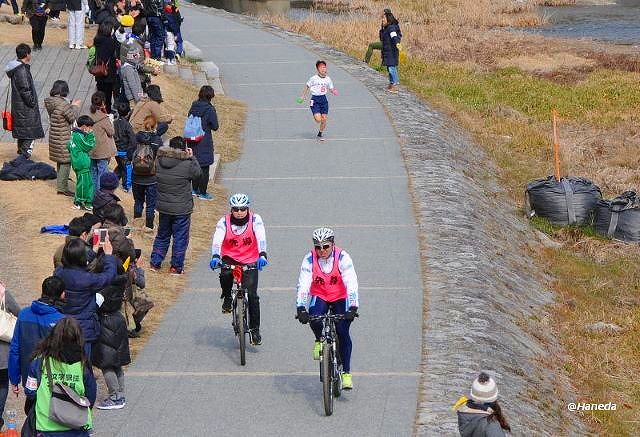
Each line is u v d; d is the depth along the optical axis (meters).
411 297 23.47
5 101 35.69
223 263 19.28
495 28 78.12
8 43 43.59
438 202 31.14
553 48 67.31
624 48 68.81
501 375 19.88
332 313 17.31
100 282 16.23
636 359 24.73
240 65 50.62
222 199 31.19
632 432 20.81
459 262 26.09
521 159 42.44
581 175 40.41
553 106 51.81
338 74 49.25
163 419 17.20
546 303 27.42
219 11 69.56
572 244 33.59
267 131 39.19
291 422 17.11
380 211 30.19
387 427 16.92
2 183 28.61
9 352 15.20
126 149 28.72
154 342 20.62
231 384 18.69
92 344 16.97
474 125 46.06
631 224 33.75
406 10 84.06
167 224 24.02
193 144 30.03
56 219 26.22
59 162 27.64
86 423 13.74
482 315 22.69
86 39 45.62
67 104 27.55
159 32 44.91
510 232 32.19
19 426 16.56
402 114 41.88
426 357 20.05
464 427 13.96
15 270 22.98
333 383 17.66
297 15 82.62
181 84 43.41
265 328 21.50
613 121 49.00
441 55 63.81
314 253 17.02
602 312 27.55
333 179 33.38
